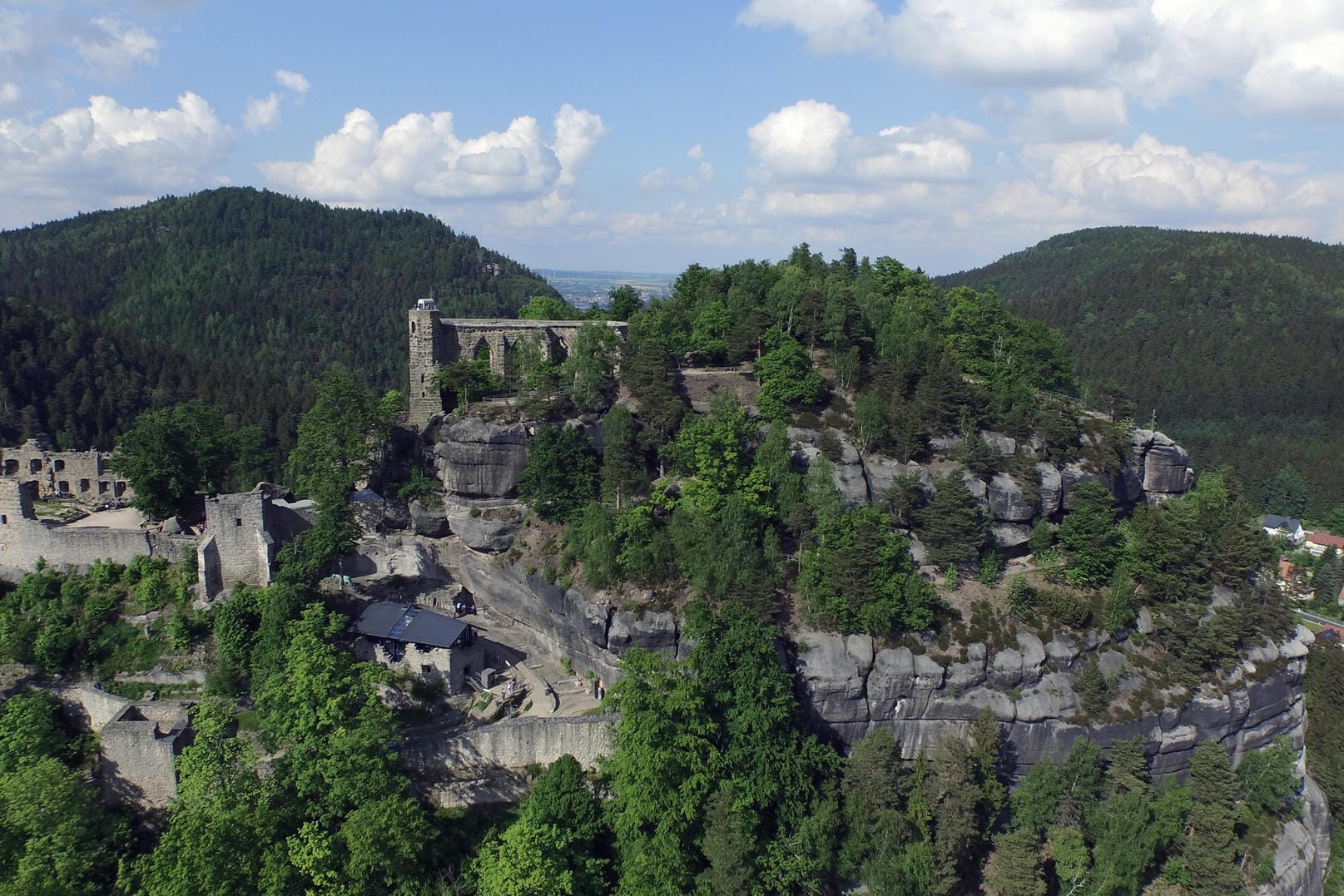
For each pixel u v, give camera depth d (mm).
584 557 80250
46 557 77875
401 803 57281
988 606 81500
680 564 77125
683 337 103438
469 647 75750
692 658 68812
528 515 87562
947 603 80625
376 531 90000
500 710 71688
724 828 59844
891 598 76000
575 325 104312
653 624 74062
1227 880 70938
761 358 96500
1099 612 83250
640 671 65750
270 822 55969
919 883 62969
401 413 101125
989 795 69812
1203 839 73188
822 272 124188
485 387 95562
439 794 65875
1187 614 82875
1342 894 85250
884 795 66125
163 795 62594
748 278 112312
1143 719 77438
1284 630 90625
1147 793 74000
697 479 82688
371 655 75062
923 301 117125
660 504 82562
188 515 84188
